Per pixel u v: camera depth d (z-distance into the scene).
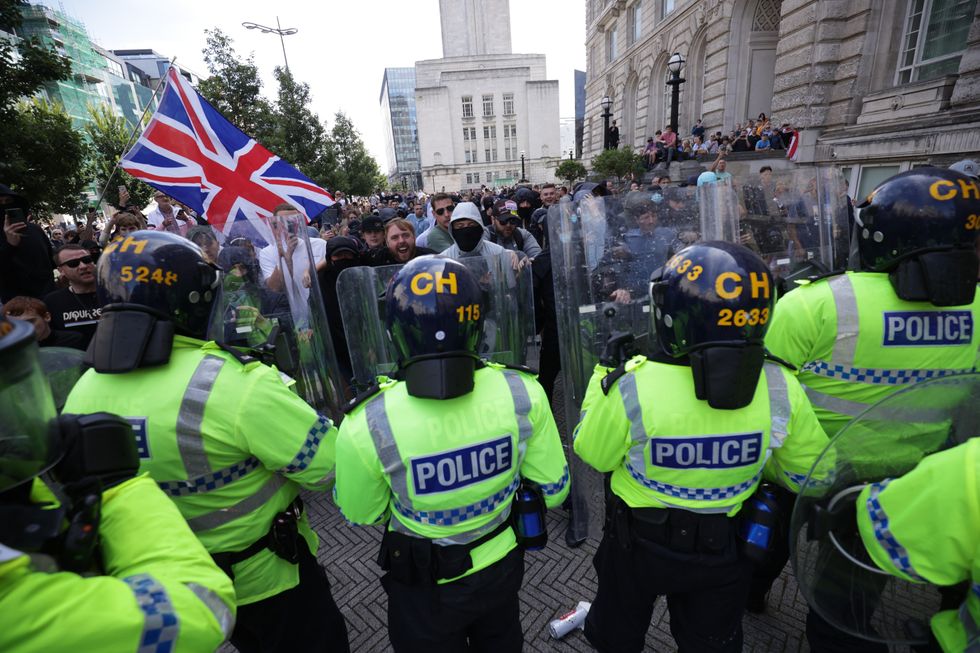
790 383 1.32
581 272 2.46
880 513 0.92
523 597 2.28
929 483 0.83
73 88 42.69
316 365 2.90
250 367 1.33
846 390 1.63
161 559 0.77
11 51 5.97
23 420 0.65
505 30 67.81
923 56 9.51
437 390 1.14
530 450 1.40
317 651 1.61
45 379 0.72
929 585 0.93
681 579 1.34
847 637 1.34
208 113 4.04
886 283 1.56
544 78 62.53
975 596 0.82
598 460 1.45
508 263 2.75
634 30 24.36
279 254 2.73
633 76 24.62
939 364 1.54
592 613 1.69
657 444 1.27
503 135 63.12
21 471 0.65
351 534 2.80
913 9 9.66
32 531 0.63
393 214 6.37
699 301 1.14
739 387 1.13
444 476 1.23
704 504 1.31
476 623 1.51
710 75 17.48
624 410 1.32
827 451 1.05
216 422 1.23
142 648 0.64
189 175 4.00
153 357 1.19
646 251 2.56
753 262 1.15
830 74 11.27
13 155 6.00
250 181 4.18
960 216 1.36
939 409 0.94
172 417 1.20
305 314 2.83
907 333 1.52
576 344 2.49
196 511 1.30
